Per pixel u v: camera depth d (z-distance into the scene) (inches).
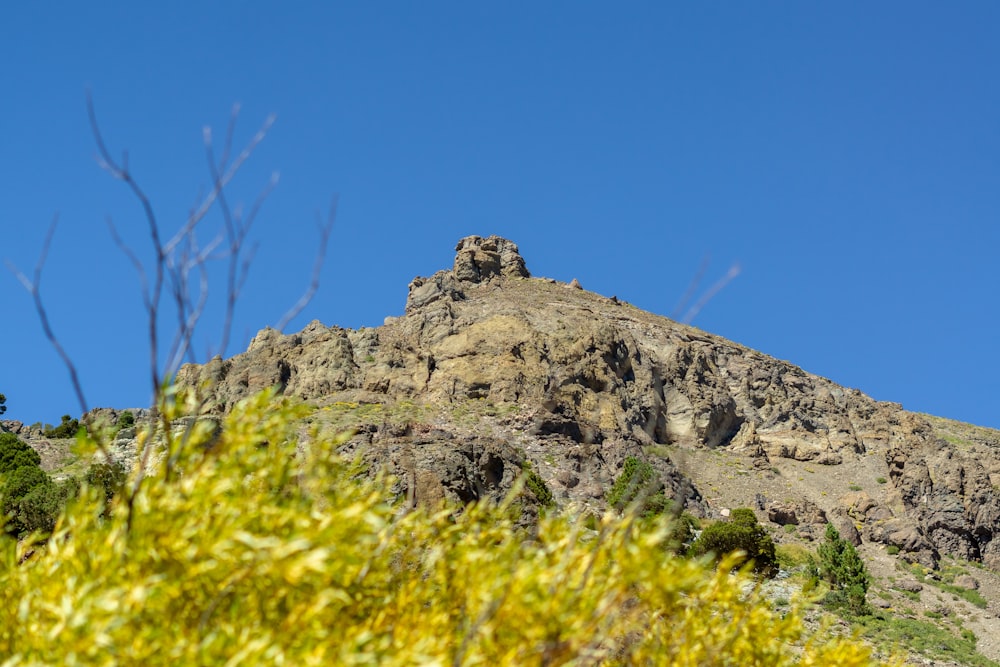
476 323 5570.9
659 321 6983.3
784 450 5590.6
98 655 435.8
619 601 494.6
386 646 488.1
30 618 476.7
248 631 452.1
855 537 4392.2
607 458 4325.8
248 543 466.9
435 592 564.7
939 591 3885.3
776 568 3115.2
